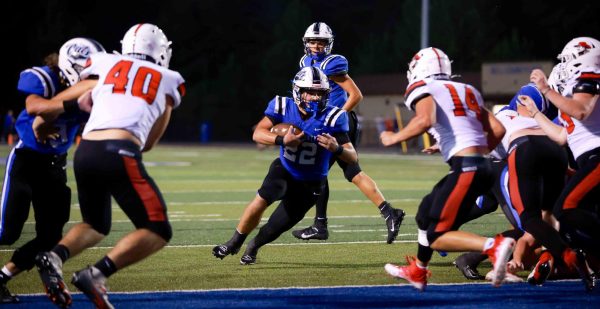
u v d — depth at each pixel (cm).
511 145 2072
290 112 2259
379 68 14762
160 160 8231
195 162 7862
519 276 2236
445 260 2489
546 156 2034
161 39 1816
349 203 4241
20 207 1889
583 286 2075
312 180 2273
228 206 4072
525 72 10969
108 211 1762
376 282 2128
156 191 1680
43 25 14638
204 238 2961
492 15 14562
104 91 1722
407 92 1895
